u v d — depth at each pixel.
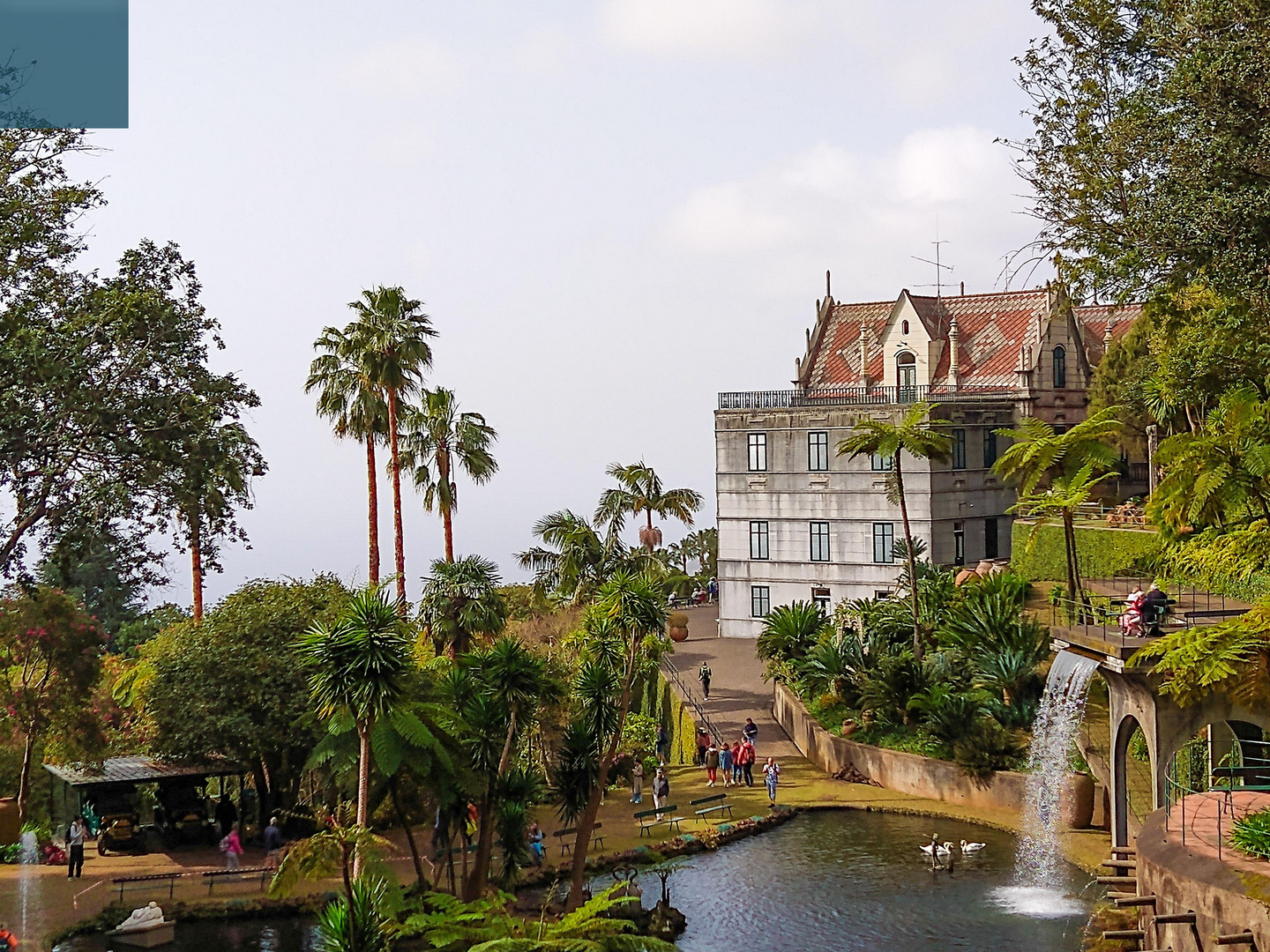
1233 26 29.59
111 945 29.16
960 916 30.16
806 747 49.44
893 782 44.12
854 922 30.14
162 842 38.09
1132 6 33.22
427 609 41.31
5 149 27.48
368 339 51.75
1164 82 31.62
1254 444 29.38
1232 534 30.14
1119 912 27.05
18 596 40.34
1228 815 25.00
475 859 33.28
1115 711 30.39
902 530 64.50
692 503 67.94
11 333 27.09
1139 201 31.66
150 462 28.31
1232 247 29.64
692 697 57.72
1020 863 34.62
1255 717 27.64
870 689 46.91
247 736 36.25
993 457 67.19
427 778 29.83
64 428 27.86
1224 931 20.56
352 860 25.81
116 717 47.69
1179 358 34.84
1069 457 51.28
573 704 39.84
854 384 70.00
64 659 40.50
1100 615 34.88
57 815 42.94
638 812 40.91
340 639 26.22
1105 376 63.84
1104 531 52.91
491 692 30.42
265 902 31.69
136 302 28.50
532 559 62.62
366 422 53.66
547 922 26.70
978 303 72.19
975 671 45.53
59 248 28.72
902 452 64.38
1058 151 34.34
